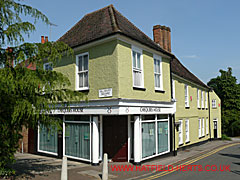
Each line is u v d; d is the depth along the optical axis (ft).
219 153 55.21
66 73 41.88
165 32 61.57
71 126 41.96
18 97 24.76
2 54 26.78
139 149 38.06
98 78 36.52
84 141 39.27
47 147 46.62
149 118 42.11
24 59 25.31
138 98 37.76
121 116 41.16
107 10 44.62
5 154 26.43
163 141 46.32
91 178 29.45
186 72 70.64
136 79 38.37
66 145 42.68
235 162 42.93
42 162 39.86
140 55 39.73
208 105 84.38
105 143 40.73
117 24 37.65
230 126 122.21
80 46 38.47
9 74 24.00
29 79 24.31
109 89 34.73
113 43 35.01
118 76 33.94
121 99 33.45
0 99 24.14
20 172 31.65
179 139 58.13
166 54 45.91
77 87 40.09
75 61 40.40
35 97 25.71
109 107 34.45
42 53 27.63
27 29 26.48
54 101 29.09
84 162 38.91
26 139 51.42
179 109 57.93
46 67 46.50
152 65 42.42
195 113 69.62
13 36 25.81
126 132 40.91
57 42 28.58
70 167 35.70
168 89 47.21
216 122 91.40
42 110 27.07
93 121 37.24
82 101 38.19
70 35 46.73
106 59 35.70
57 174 30.94
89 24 44.57
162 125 46.26
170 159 44.88
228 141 89.04
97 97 36.42
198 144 70.69
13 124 26.25
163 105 44.52
